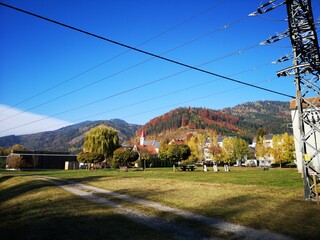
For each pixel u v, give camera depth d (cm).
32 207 1454
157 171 4922
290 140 6444
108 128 7850
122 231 940
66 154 10456
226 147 8888
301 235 809
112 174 4150
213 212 1156
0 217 1288
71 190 2136
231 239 812
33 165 9038
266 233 851
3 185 3412
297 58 1504
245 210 1162
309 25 1455
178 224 1006
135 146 11100
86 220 1112
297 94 1494
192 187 2006
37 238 908
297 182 2312
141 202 1479
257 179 2688
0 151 12100
